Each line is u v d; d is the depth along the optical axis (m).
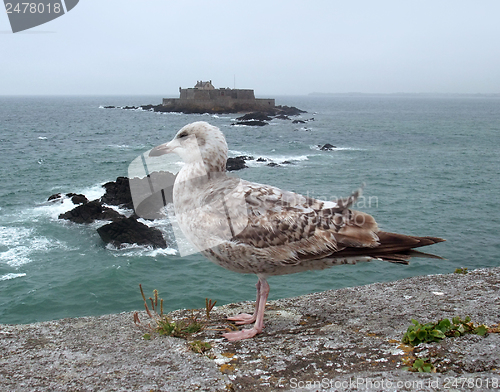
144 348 3.25
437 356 2.94
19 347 3.28
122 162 38.72
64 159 40.47
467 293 4.09
